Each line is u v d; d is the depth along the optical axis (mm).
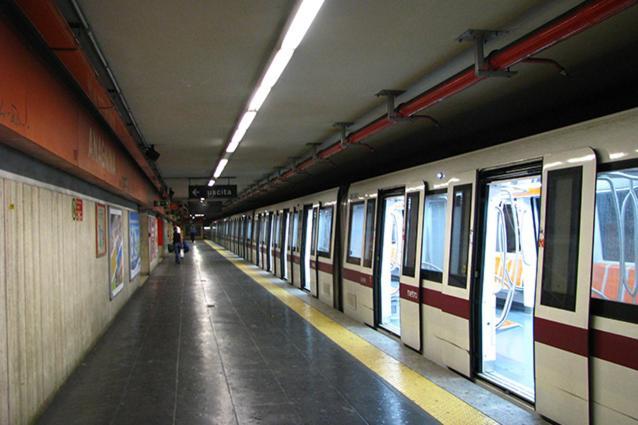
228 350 6645
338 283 9945
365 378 5383
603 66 5180
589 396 3670
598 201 3762
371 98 6473
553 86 5895
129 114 7164
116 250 9297
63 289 5289
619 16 3891
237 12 3852
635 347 3344
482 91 6059
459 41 4504
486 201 5336
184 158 11961
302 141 9633
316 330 7934
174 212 31516
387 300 8062
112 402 4691
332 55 4848
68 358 5453
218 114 7242
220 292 12594
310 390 4996
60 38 3379
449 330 5637
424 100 5551
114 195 9266
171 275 17031
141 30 4164
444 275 5785
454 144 9367
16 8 2951
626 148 3574
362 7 3789
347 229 9453
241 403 4648
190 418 4293
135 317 9109
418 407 4520
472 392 4922
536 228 6879
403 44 4559
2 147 3639
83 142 5371
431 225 6254
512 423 4133
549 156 4246
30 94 3514
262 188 18562
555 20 3559
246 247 25219
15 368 3754
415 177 6734
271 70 5055
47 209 4762
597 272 3699
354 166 12734
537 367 4184
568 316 3861
